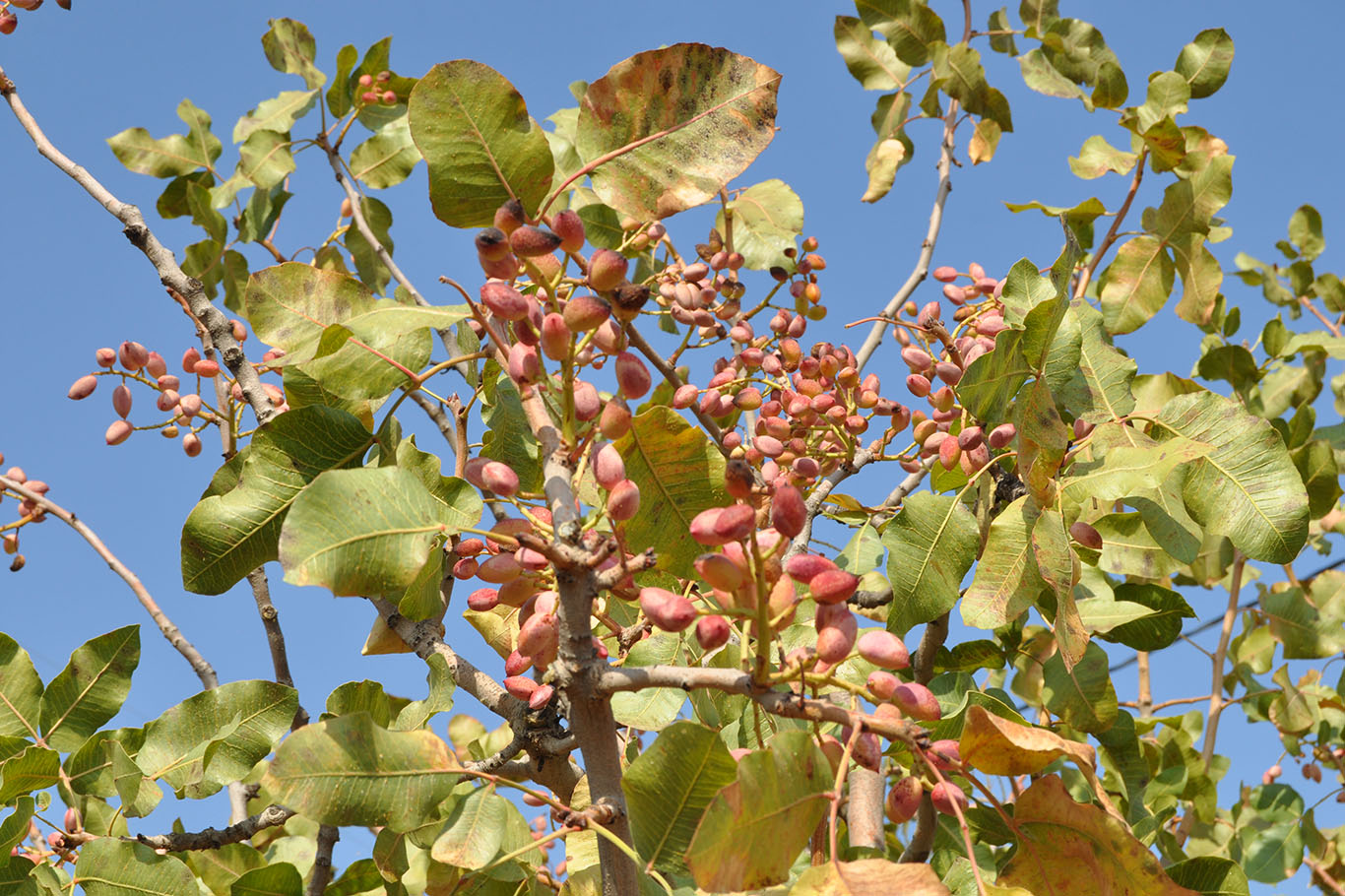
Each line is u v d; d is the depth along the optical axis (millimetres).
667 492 1109
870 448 1503
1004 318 1328
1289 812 2066
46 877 1234
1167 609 1416
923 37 2115
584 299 1028
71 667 1330
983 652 1409
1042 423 1225
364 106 1996
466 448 1222
